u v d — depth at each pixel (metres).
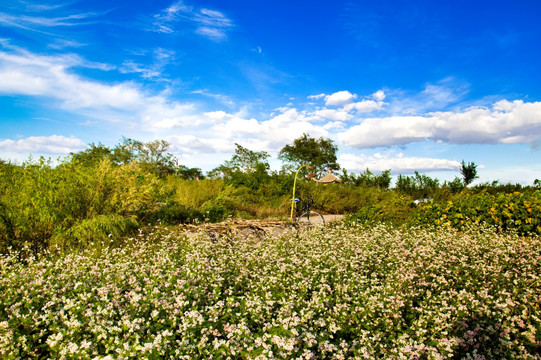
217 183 17.14
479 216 9.05
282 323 3.22
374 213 10.91
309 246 6.87
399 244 6.93
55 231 6.97
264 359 2.70
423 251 6.30
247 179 18.59
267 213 14.16
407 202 11.98
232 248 6.67
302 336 3.12
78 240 7.06
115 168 9.25
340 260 5.77
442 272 5.56
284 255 6.22
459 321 3.65
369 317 3.85
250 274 5.09
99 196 8.14
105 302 3.62
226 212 12.36
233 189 16.14
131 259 5.58
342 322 3.66
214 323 3.36
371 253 6.23
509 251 6.55
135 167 9.84
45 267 5.01
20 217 6.87
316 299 3.96
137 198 8.95
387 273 5.53
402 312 4.19
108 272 4.64
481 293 4.29
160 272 4.69
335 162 45.81
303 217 12.39
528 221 8.45
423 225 9.48
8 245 6.54
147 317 3.50
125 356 2.68
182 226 9.17
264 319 3.62
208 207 11.98
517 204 8.99
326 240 7.48
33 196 7.18
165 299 3.69
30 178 7.38
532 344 3.38
